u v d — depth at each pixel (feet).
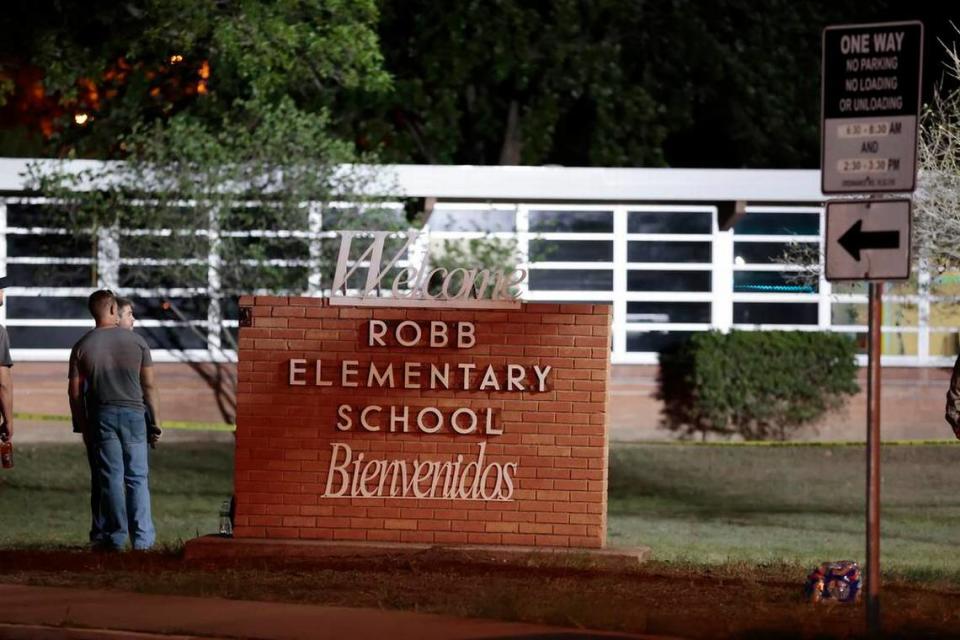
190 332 155.33
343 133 199.00
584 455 82.02
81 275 156.15
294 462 83.30
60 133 192.34
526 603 63.87
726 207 161.48
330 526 83.05
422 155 208.54
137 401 86.84
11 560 80.48
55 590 68.95
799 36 213.66
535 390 82.23
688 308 163.73
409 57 203.21
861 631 59.26
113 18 172.04
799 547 102.83
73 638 58.54
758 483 136.05
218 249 149.59
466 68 200.03
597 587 70.95
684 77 210.59
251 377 83.51
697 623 61.00
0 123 209.05
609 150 204.03
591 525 82.02
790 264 161.38
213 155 148.77
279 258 151.74
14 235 156.25
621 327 162.81
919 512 123.24
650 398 160.25
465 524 82.53
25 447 141.69
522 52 199.52
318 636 57.88
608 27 209.56
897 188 56.03
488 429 82.33
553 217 162.09
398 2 202.18
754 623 61.52
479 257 153.79
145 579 71.97
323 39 167.02
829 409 158.81
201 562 79.82
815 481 137.18
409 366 82.79
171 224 149.28
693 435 159.33
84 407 87.45
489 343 82.43
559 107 209.05
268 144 150.51
